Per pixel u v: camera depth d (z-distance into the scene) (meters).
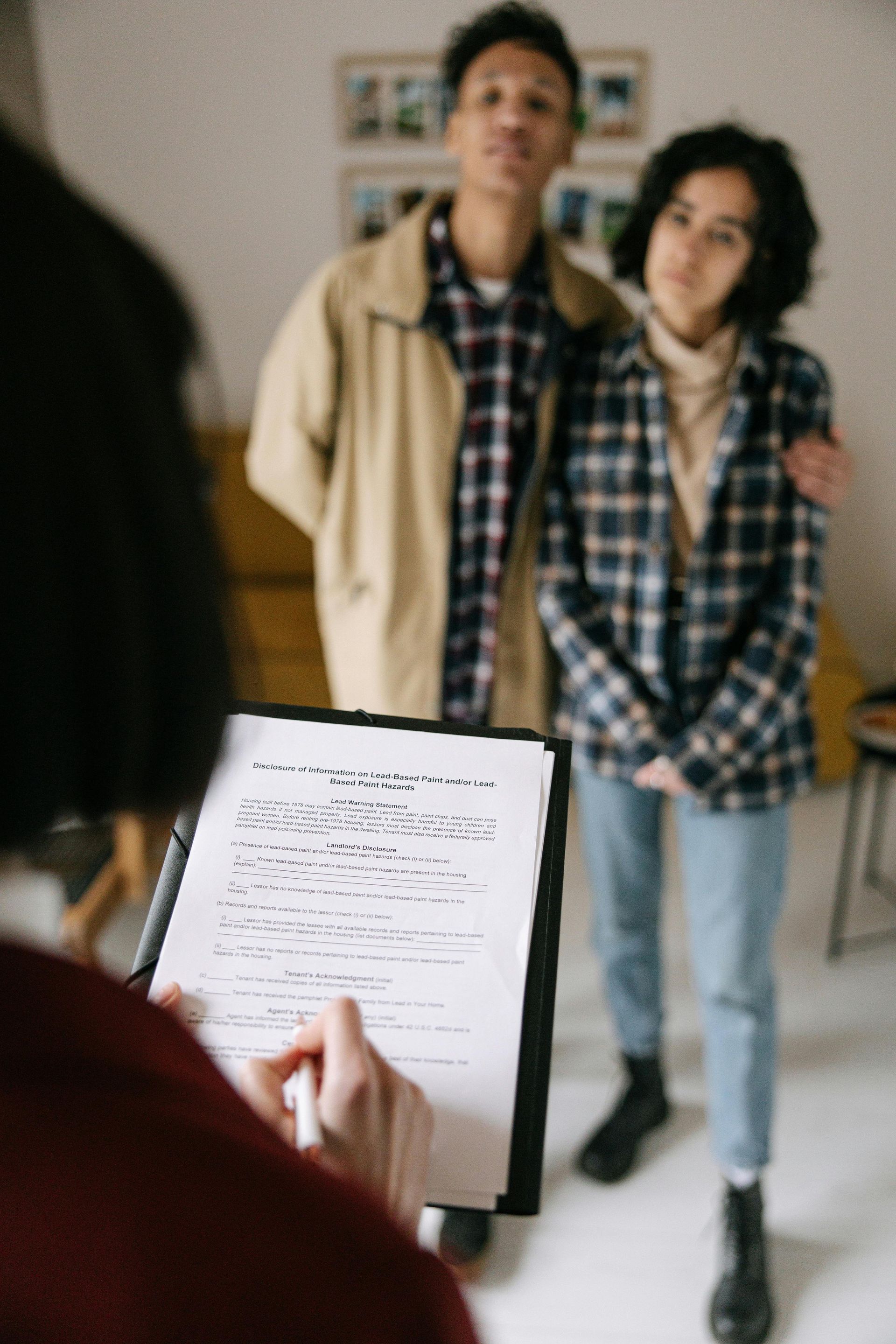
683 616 1.39
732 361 1.37
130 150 2.98
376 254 1.53
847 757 2.74
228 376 3.20
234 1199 0.26
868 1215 1.54
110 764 0.26
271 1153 0.28
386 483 1.53
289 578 2.99
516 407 1.52
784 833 1.42
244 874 0.62
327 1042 0.52
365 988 0.60
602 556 1.43
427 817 0.64
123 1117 0.25
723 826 1.39
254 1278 0.25
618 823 1.50
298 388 1.58
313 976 0.60
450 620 1.56
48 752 0.24
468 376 1.51
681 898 2.34
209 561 0.28
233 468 2.93
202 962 0.60
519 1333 1.37
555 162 1.46
